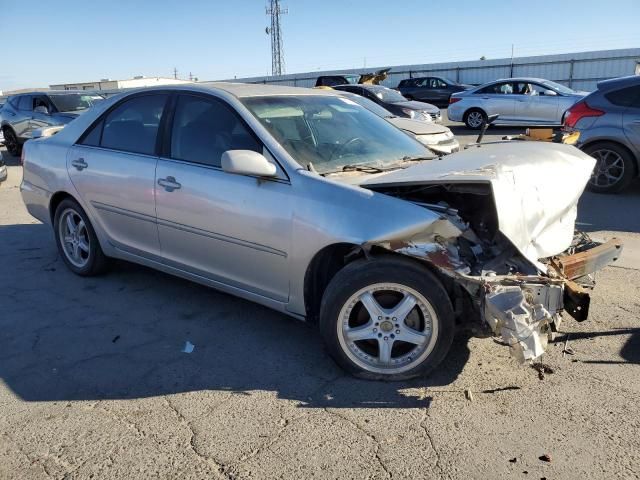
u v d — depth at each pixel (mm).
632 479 2455
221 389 3264
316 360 3584
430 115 15344
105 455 2691
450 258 3057
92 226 4852
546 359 3488
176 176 3998
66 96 14625
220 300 4570
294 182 3420
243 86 4277
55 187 5035
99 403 3137
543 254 3352
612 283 4711
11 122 15000
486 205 3439
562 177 3635
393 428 2854
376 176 3521
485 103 17891
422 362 3221
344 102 4605
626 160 7895
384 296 3246
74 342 3881
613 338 3738
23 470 2596
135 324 4152
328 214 3223
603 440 2717
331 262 3467
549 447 2680
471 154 3799
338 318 3242
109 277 5129
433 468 2559
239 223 3621
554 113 16734
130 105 4582
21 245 6266
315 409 3039
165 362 3588
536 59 32438
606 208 7391
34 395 3227
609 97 8000
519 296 2941
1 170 9664
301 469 2570
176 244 4133
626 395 3078
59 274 5254
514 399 3076
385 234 3031
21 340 3918
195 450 2717
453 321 3164
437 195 3479
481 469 2545
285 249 3424
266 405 3088
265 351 3717
